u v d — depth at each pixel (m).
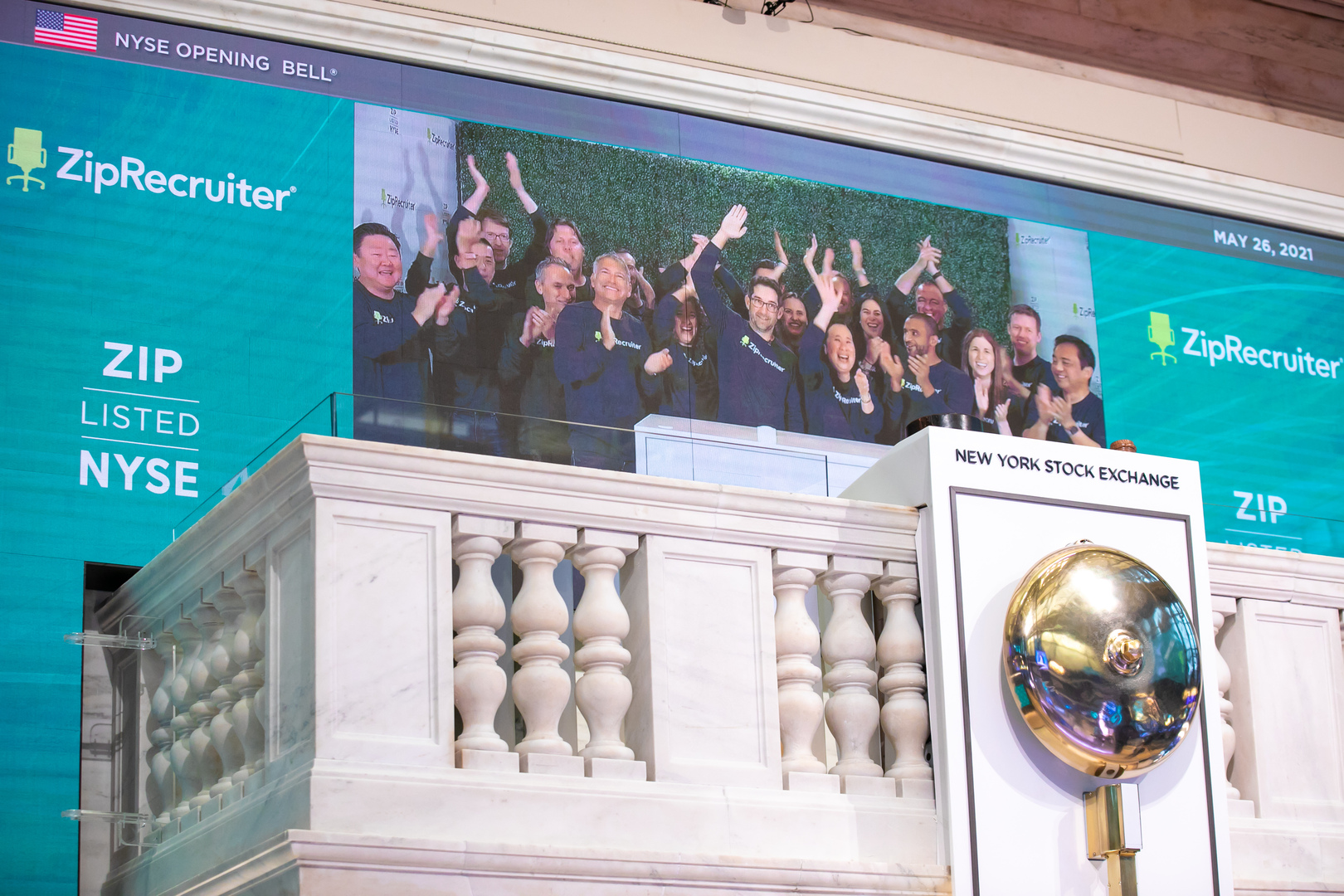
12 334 6.32
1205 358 9.00
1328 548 5.84
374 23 7.36
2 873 5.63
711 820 4.27
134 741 5.27
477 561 4.19
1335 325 9.46
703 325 7.74
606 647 4.29
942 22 8.95
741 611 4.52
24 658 5.96
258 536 4.35
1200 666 4.73
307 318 6.88
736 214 8.02
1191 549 5.01
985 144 8.75
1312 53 9.98
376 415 4.19
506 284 7.35
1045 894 4.49
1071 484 4.89
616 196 7.74
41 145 6.59
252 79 7.07
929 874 4.41
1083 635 4.57
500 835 3.97
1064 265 8.79
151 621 5.21
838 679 4.68
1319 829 5.34
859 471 7.89
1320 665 5.55
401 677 3.99
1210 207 9.30
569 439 4.48
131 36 6.89
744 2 8.43
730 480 4.79
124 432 6.40
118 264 6.59
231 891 3.96
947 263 8.47
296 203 7.00
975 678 4.58
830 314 8.08
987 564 4.70
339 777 3.83
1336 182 9.78
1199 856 4.73
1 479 6.14
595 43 7.93
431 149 7.38
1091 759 4.56
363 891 3.72
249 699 4.39
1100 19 9.41
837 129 8.41
